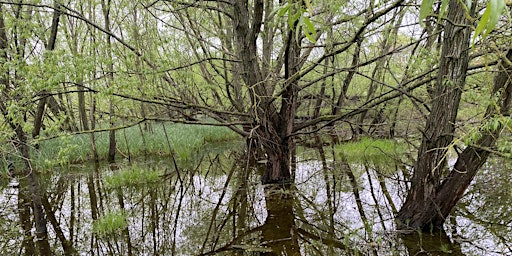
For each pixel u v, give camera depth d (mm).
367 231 4871
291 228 5328
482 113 4508
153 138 11383
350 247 4516
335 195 6723
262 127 6957
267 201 6605
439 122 4195
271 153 7449
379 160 9188
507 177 6812
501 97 3590
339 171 8430
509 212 5195
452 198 4379
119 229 5559
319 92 11383
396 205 5980
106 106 9328
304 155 10773
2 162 8203
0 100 4473
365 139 10977
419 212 4629
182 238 5191
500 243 4277
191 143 11859
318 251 4504
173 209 6480
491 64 4105
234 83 8883
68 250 4875
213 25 8945
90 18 9094
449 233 4574
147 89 5750
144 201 6961
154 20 7965
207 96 9609
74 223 5863
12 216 6195
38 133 8492
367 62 5637
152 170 9070
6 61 4445
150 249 4863
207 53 8461
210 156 11289
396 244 4395
